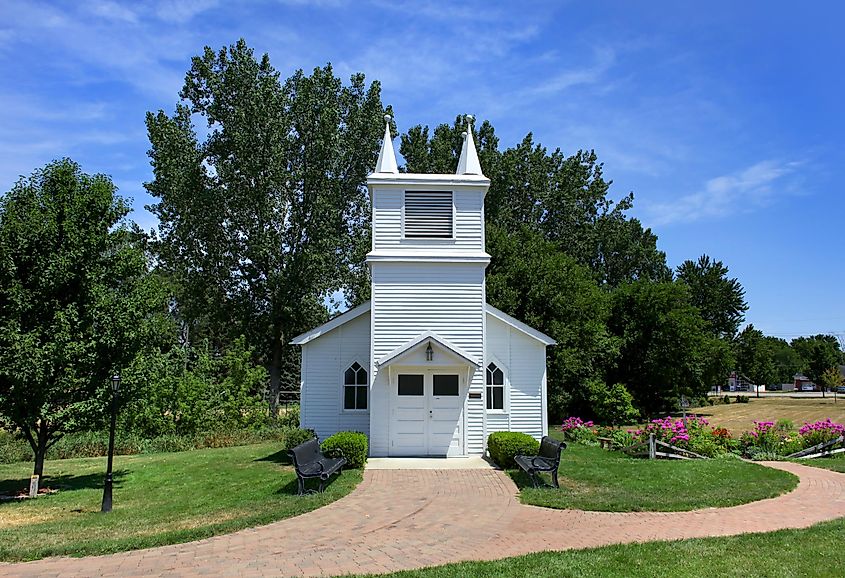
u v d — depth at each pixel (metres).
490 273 34.91
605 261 61.81
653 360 40.84
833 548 8.59
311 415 19.84
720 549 8.57
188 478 16.17
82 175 15.35
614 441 21.09
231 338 37.03
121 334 14.63
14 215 14.26
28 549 9.23
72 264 14.29
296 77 37.53
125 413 15.51
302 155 36.78
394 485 13.99
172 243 35.53
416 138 45.66
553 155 53.72
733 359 49.81
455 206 19.03
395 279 18.69
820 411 52.47
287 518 11.07
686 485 13.88
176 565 8.38
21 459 21.53
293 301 35.53
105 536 10.18
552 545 9.13
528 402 20.17
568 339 33.62
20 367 13.31
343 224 38.09
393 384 18.39
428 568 7.98
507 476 15.07
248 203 35.16
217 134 35.88
